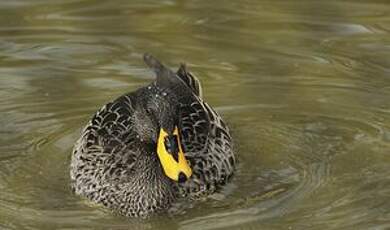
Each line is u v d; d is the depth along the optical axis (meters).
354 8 19.27
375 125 16.03
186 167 13.45
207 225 13.73
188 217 13.97
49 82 17.02
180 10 19.28
